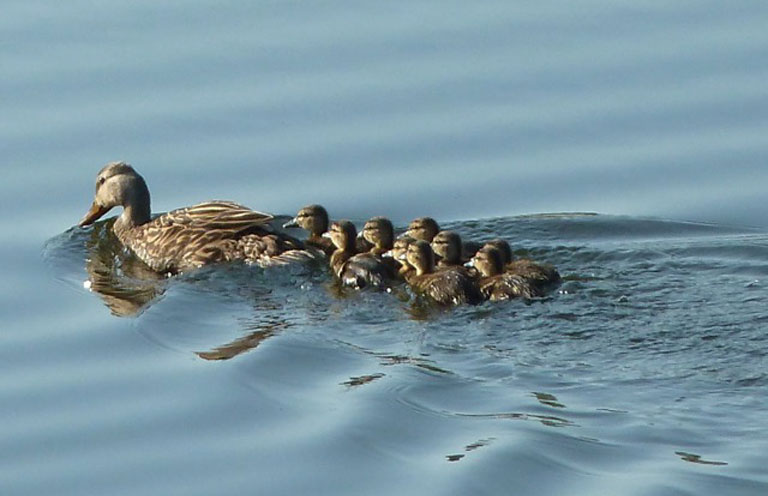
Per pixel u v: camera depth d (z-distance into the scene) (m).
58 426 14.30
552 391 14.20
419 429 13.64
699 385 14.19
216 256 17.61
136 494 13.09
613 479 12.69
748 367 14.52
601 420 13.62
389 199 18.97
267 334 15.67
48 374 15.29
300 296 16.69
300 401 14.30
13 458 13.78
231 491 13.02
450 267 16.94
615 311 15.86
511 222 18.42
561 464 12.95
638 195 18.92
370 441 13.52
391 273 17.02
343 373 14.74
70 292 17.19
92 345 15.83
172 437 13.97
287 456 13.47
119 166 18.84
